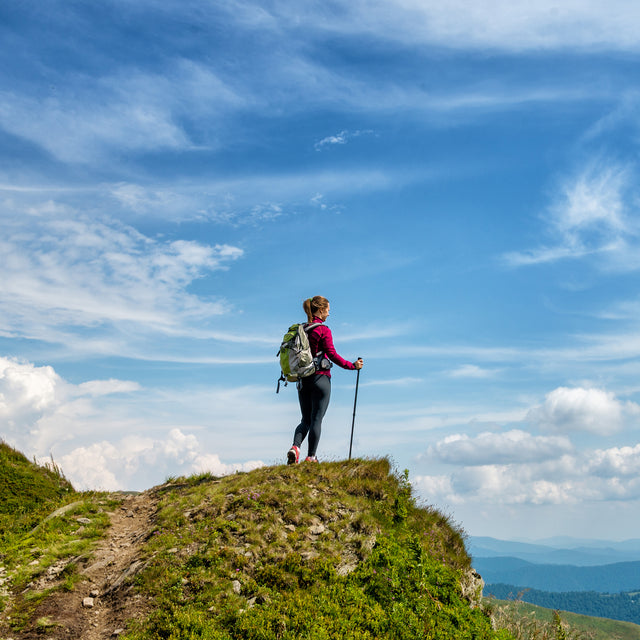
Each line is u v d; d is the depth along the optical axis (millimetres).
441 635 5957
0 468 8938
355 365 8133
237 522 6746
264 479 7613
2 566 6660
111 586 6297
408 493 7719
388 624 5875
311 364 7863
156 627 5730
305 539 6621
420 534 7176
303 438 8102
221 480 8242
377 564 6445
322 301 8086
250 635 5602
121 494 8711
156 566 6297
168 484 8727
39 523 7637
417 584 6387
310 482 7527
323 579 6219
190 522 6957
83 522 7578
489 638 6184
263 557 6363
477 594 6980
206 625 5691
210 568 6223
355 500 7293
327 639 5625
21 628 5867
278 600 5930
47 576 6484
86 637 5805
